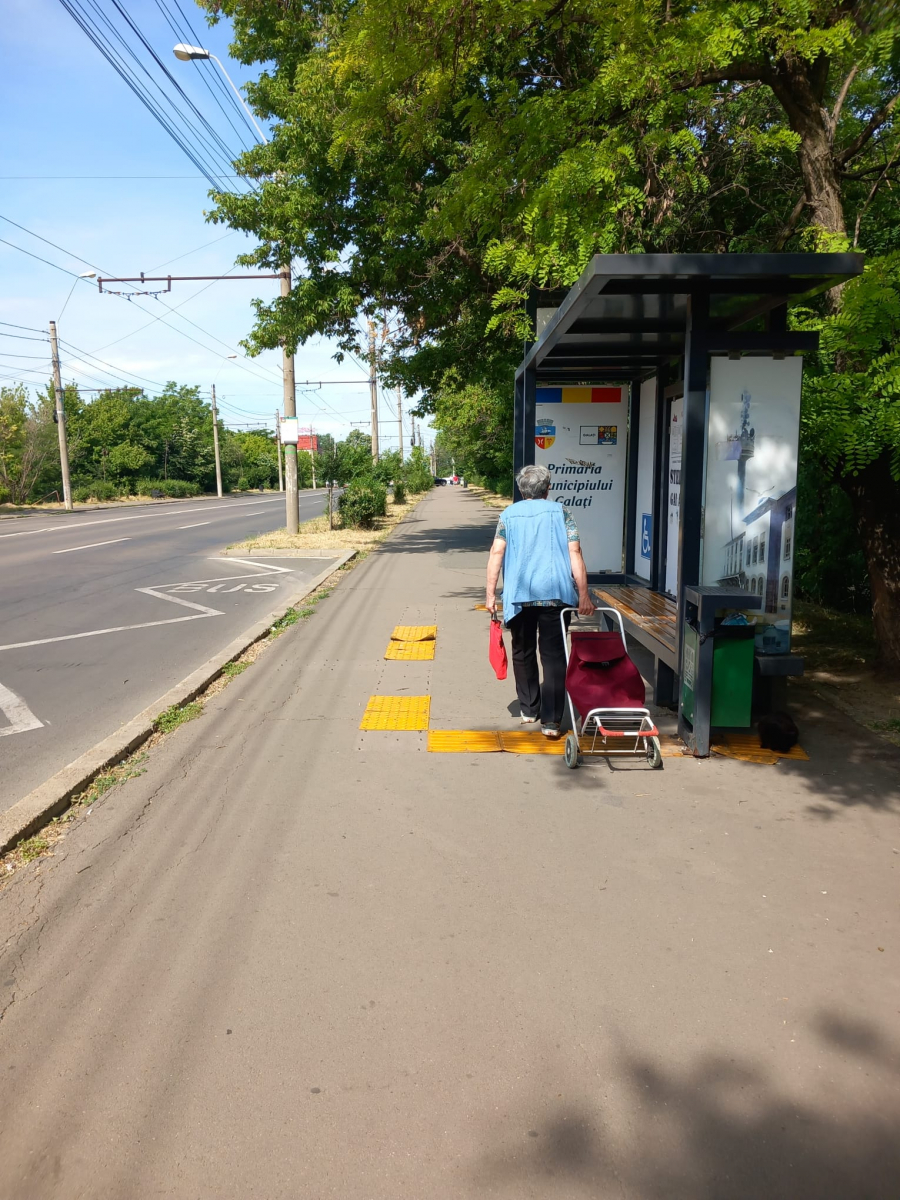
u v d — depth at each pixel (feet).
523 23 22.59
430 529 77.36
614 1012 9.08
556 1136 7.47
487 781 15.65
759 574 17.25
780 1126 7.56
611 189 23.52
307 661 25.02
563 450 28.12
